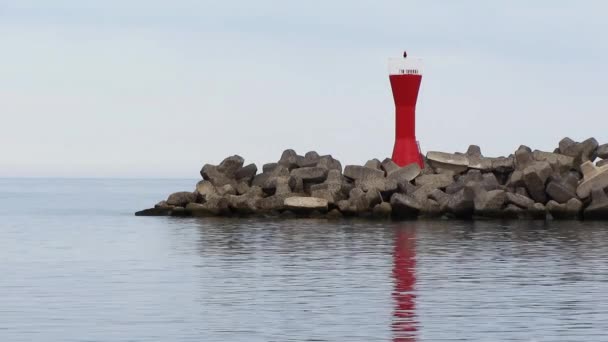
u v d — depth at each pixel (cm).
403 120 10400
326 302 4491
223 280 5203
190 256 6372
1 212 12156
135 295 4684
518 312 4225
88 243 7344
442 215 9556
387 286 4975
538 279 5209
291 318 4103
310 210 9756
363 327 3919
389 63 10381
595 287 4919
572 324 3969
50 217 10894
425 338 3722
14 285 5012
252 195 10094
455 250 6650
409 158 10381
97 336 3750
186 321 4041
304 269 5662
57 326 3931
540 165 9562
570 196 9400
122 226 9144
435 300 4538
